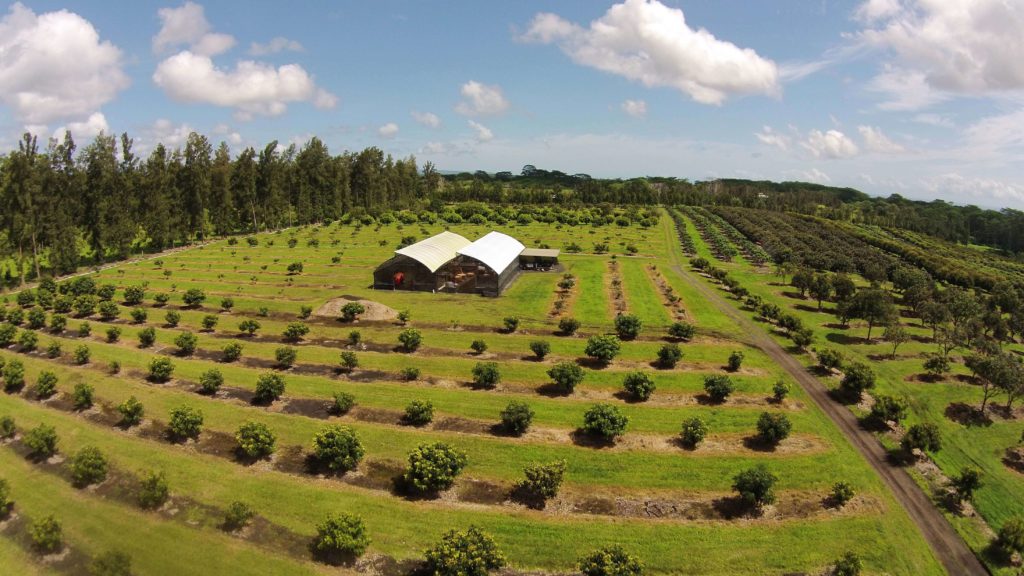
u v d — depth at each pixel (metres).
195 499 35.59
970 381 55.41
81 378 53.47
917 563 32.28
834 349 63.38
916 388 54.06
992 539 34.69
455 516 34.53
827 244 130.38
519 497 36.59
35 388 51.50
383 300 79.50
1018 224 199.50
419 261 84.00
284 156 157.50
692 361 57.25
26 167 92.81
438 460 36.16
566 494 37.00
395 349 60.22
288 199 157.75
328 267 102.69
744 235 150.25
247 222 153.00
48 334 67.06
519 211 177.50
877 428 46.38
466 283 86.12
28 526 33.38
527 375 53.62
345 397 46.28
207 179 136.50
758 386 52.25
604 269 102.88
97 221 107.38
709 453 41.75
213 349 60.84
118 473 38.38
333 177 171.12
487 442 42.31
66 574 29.59
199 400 48.59
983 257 150.00
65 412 47.53
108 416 46.56
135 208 117.00
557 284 90.62
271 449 40.12
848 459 41.78
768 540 33.12
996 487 40.16
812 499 37.06
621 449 41.88
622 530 33.66
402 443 42.09
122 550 31.25
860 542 33.34
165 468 38.81
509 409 43.25
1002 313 81.00
